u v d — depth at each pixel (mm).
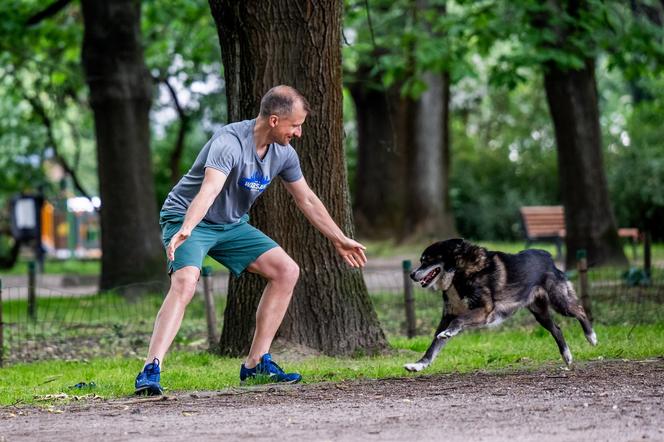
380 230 29109
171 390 8188
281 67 9992
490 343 11250
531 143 37625
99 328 14000
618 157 33875
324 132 10102
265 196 10164
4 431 6367
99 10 19484
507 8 19078
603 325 12359
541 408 6535
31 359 11586
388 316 14547
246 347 10422
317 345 10250
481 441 5578
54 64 24422
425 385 7902
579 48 18031
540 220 26641
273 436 5879
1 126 33688
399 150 28203
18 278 27594
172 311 7582
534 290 9016
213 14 10211
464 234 36469
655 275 16766
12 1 20641
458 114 41094
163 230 7809
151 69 26594
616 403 6633
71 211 39250
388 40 21266
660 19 22844
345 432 5938
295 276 8141
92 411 7129
